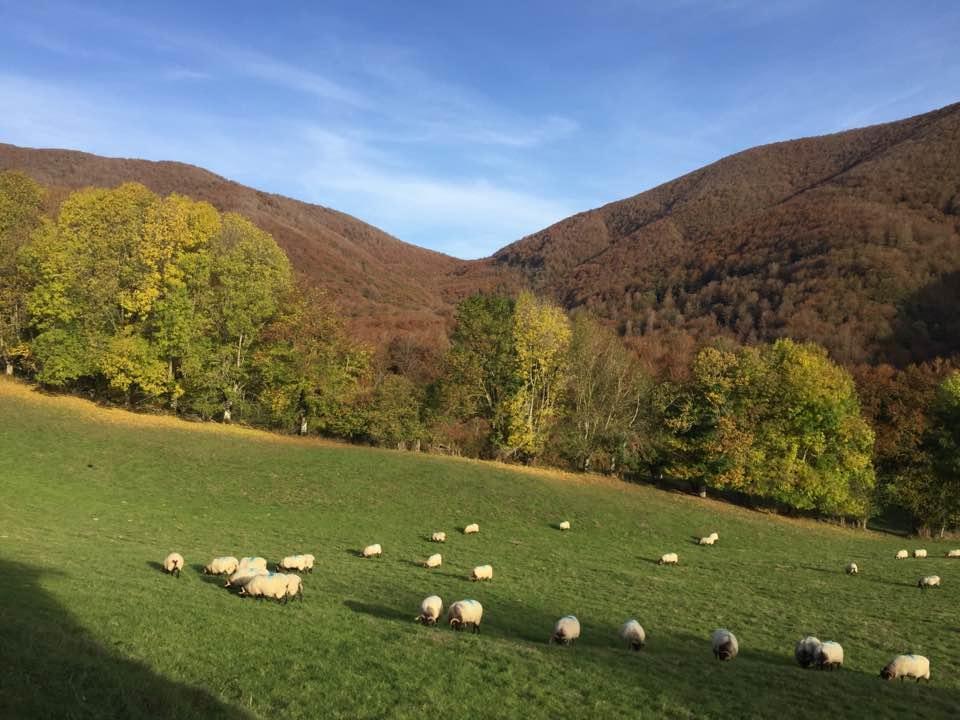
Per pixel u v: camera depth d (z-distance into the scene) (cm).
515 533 4409
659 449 6719
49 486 3978
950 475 6391
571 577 3250
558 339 6756
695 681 1727
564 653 1897
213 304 6362
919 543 5850
